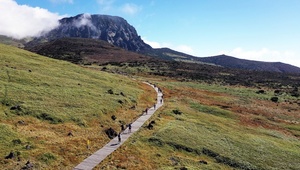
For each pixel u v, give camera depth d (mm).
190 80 181875
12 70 77562
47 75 85562
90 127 55844
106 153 45250
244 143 61688
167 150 50812
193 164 46781
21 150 40125
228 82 188500
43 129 49219
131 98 84688
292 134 81688
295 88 177250
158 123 64938
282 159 56406
